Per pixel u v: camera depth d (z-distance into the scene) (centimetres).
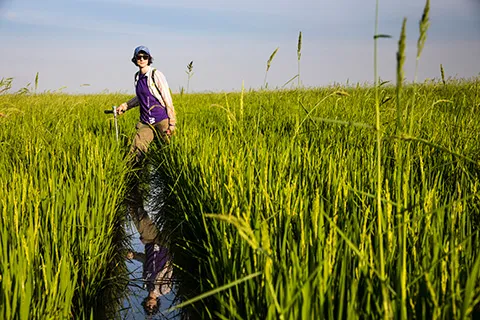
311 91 1447
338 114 796
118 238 494
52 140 668
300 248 243
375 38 174
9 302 228
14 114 840
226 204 347
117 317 325
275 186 360
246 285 240
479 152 414
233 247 289
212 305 314
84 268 333
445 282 200
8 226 320
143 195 670
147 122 766
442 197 343
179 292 364
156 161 749
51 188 411
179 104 1351
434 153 457
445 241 245
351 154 436
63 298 273
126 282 379
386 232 237
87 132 827
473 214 306
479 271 212
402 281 176
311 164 420
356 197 326
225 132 684
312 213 269
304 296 185
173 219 517
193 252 396
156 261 430
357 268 225
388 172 365
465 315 160
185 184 507
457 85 1095
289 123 778
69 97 1474
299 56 398
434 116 643
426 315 198
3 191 382
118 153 715
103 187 500
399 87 166
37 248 298
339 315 193
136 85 763
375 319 193
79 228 379
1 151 579
